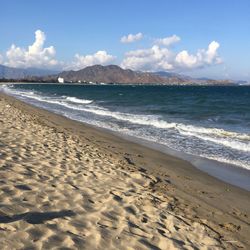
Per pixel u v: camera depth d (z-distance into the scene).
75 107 38.28
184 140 17.06
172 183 9.53
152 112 33.25
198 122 25.55
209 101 52.09
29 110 28.72
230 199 8.61
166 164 12.02
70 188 7.41
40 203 6.23
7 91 81.56
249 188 9.69
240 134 18.88
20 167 8.45
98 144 14.66
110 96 67.44
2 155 9.41
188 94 78.94
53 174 8.36
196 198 8.39
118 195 7.46
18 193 6.54
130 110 35.12
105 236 5.29
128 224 5.90
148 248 5.13
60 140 13.63
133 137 17.72
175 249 5.25
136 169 10.54
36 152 10.57
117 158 11.92
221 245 5.79
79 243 4.92
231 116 30.31
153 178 9.61
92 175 8.84
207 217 7.14
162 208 7.12
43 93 78.81
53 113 29.19
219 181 10.27
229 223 6.93
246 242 6.10
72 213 6.01
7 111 23.97
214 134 19.03
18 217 5.44
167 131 20.00
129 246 5.10
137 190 8.12
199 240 5.81
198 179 10.33
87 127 20.81
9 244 4.55
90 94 77.06
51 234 5.04
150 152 13.98
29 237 4.84
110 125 22.41
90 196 7.09
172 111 34.38
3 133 13.14
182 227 6.22
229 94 80.44
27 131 14.64
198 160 12.88
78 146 12.93
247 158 13.34
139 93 84.12
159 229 5.95
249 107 39.91
